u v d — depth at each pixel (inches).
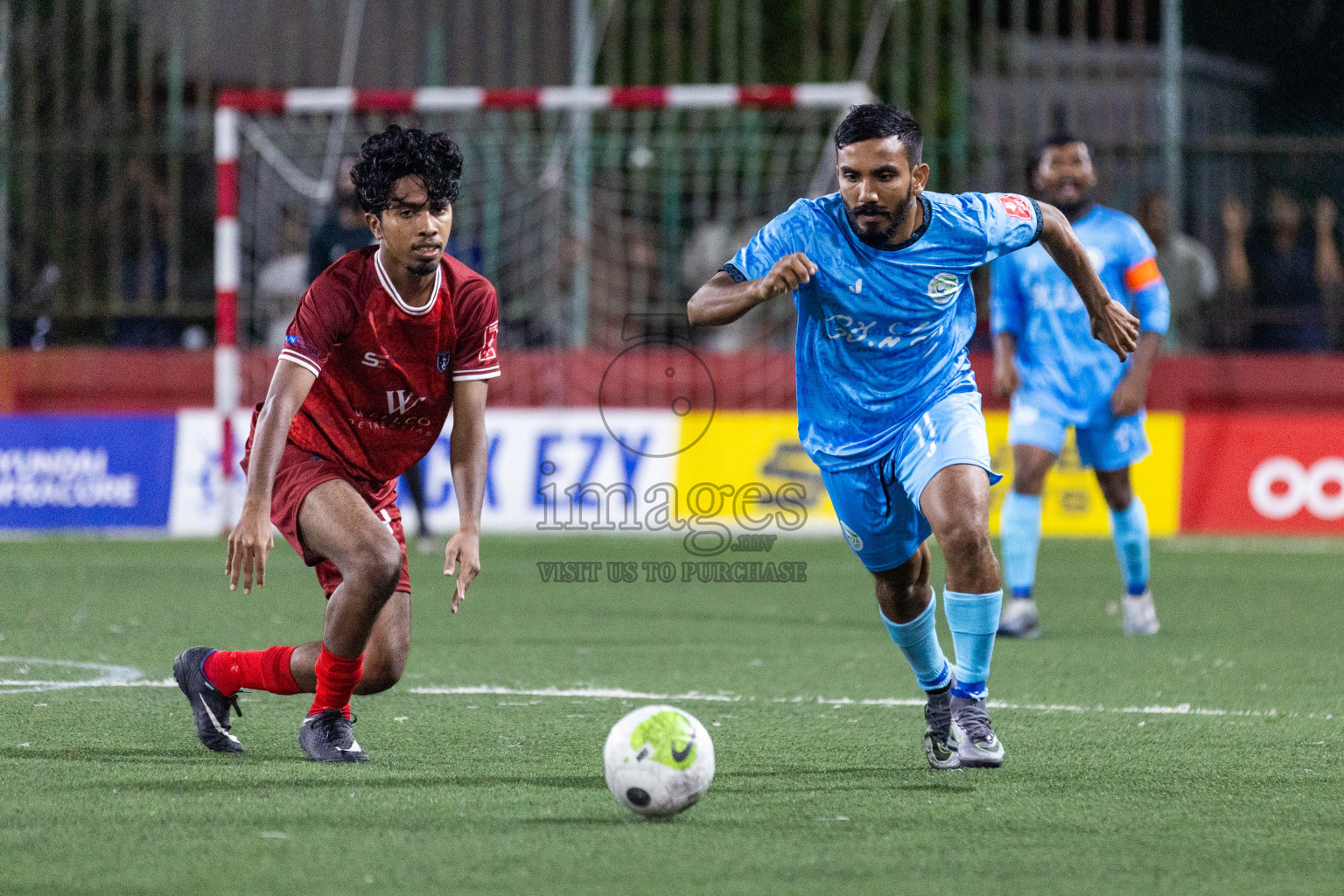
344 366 667.4
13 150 1919.3
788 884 482.6
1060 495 1801.2
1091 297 692.1
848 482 663.1
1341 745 718.5
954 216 647.8
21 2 1985.7
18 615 1168.8
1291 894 475.8
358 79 2134.6
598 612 1235.9
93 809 576.1
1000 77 2235.5
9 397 1884.8
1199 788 623.5
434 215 640.4
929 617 676.7
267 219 1989.4
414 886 479.5
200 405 1884.8
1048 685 897.5
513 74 2174.0
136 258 2026.3
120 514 1798.7
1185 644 1073.5
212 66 2112.5
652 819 562.9
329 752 668.7
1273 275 1996.8
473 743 713.6
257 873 492.1
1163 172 1962.4
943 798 604.1
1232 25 2362.2
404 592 700.7
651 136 2117.4
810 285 648.4
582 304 1950.1
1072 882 486.9
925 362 658.2
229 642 1043.3
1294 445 1795.0
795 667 964.0
